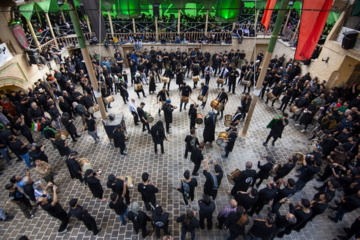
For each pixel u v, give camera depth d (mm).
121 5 12969
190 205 6441
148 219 5117
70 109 9969
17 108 9031
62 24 15867
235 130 7555
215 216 6168
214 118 8016
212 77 15133
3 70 9320
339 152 6527
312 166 6125
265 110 11312
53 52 13680
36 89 10430
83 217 5031
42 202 5027
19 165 7949
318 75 11344
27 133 8391
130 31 16594
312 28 6246
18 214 6238
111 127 8492
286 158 8234
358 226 5160
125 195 6199
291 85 11344
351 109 8586
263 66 7426
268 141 9070
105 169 7738
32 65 11297
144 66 13969
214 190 5969
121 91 11305
